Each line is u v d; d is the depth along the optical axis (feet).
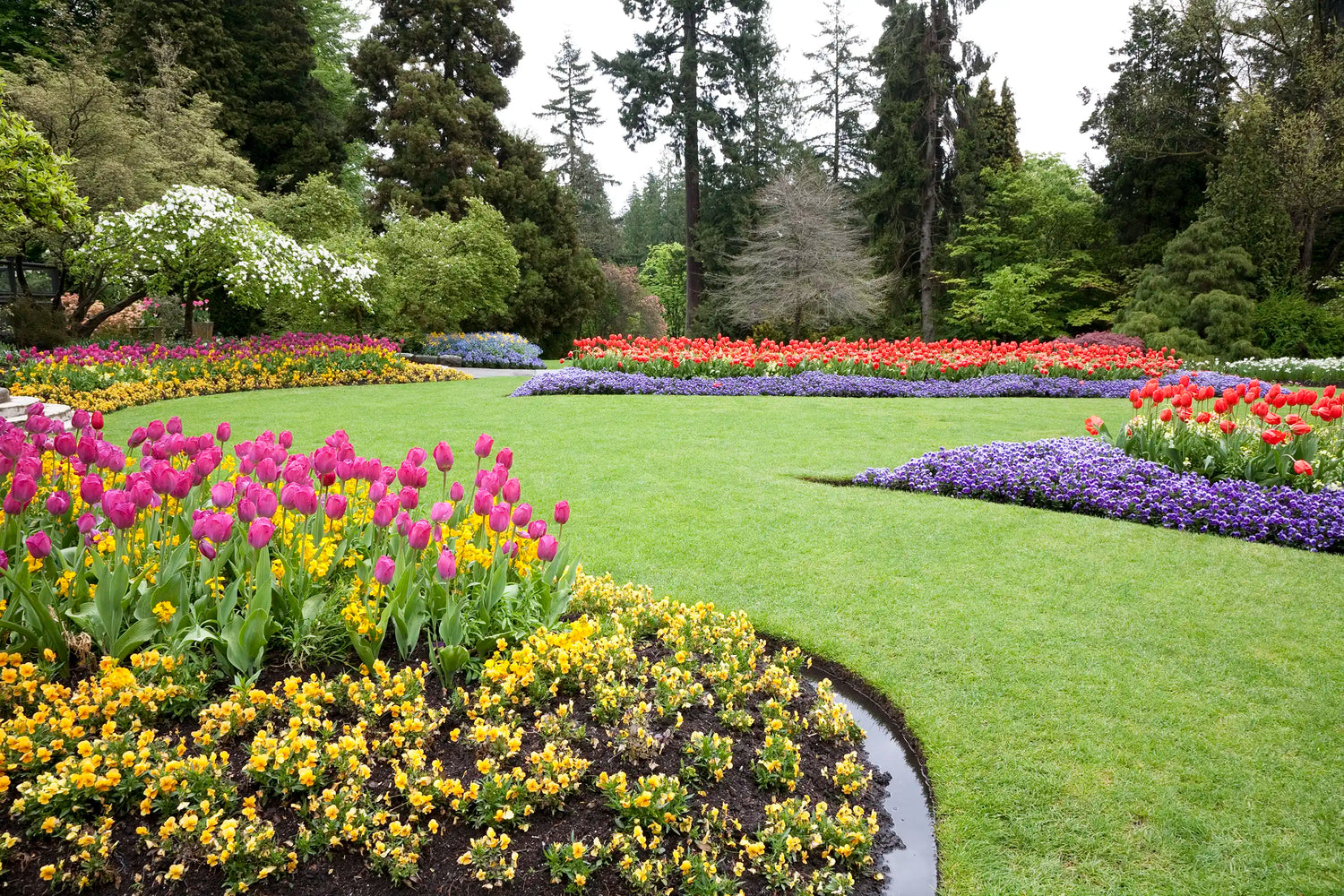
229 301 71.20
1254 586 14.76
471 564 10.38
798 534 17.69
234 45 84.69
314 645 9.48
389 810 7.37
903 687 11.10
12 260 58.23
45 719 7.70
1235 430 21.48
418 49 97.71
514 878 6.91
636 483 22.15
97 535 10.06
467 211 90.94
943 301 104.42
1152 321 71.05
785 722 9.53
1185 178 93.15
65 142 55.21
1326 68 80.48
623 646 10.32
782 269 97.86
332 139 94.94
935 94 100.37
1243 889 7.43
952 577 15.16
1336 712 10.44
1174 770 9.20
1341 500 18.15
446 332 74.43
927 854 7.95
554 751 7.90
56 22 75.20
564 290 102.47
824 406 38.29
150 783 7.04
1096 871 7.66
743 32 112.68
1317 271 87.51
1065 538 17.53
